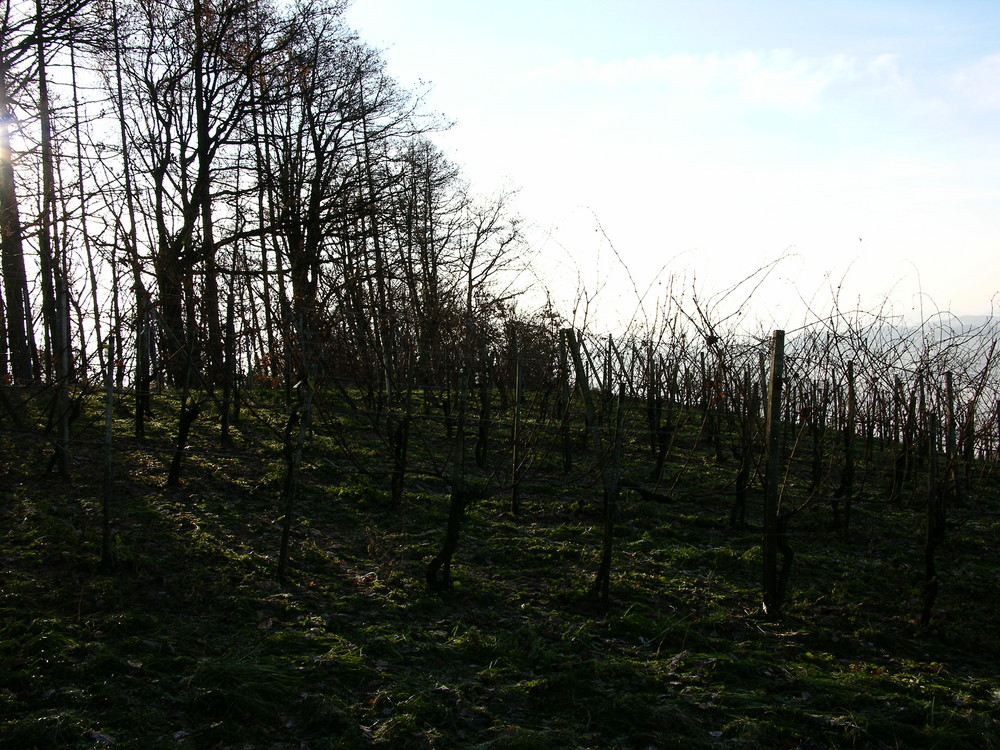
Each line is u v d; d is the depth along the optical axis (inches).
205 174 747.4
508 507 375.6
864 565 318.3
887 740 179.5
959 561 330.0
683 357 427.8
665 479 453.1
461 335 437.1
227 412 443.2
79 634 195.9
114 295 340.5
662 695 193.8
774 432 257.0
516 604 252.1
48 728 151.9
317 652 200.8
